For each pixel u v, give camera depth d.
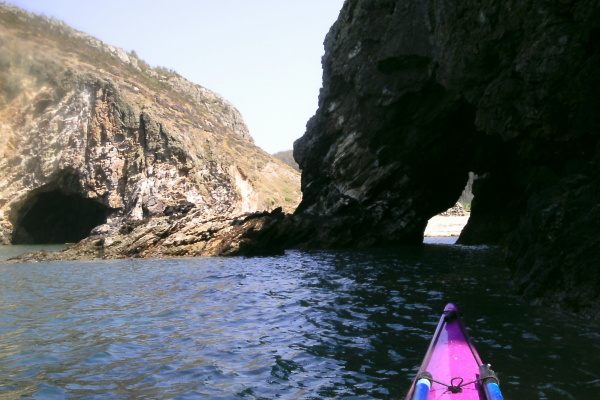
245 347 8.09
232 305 11.84
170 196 54.34
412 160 27.69
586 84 11.84
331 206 31.19
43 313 11.21
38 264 24.02
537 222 11.38
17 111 53.28
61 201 56.72
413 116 25.11
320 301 12.00
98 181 54.53
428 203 30.23
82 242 29.22
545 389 5.84
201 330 9.35
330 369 6.86
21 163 51.94
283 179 83.12
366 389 6.07
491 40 15.69
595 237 9.69
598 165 10.76
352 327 9.25
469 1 16.45
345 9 29.38
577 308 9.59
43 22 69.38
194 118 73.44
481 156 26.08
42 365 7.26
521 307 10.42
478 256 22.11
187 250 26.88
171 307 11.73
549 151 15.65
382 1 25.16
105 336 8.98
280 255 25.31
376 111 26.56
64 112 54.34
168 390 6.16
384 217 29.97
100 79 56.56
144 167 55.19
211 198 59.28
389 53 23.31
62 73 55.66
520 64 14.40
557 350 7.34
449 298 11.75
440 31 19.22
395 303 11.41
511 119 16.45
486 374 4.95
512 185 27.34
